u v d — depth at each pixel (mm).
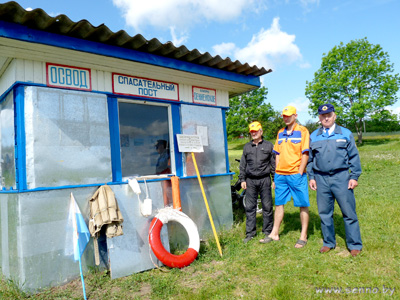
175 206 4453
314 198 7367
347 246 4008
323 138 4066
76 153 3834
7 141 4008
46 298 3301
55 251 3592
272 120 44812
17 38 3182
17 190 3447
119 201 4055
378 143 36469
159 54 4328
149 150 4746
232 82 5473
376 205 6207
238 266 3879
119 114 4477
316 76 42219
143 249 4094
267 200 4926
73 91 3885
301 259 3922
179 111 5066
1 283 3633
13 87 3643
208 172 5328
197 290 3354
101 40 3734
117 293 3381
